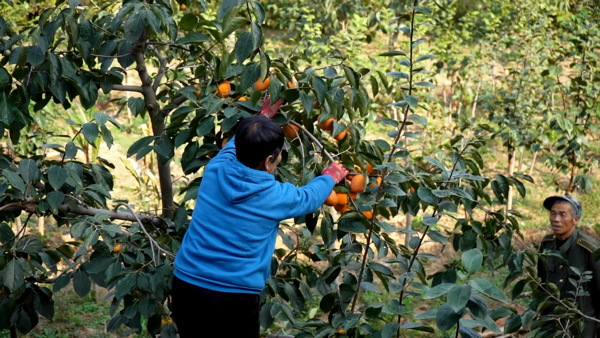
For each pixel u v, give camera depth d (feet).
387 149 9.89
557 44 25.26
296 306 10.07
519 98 24.27
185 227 10.96
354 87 9.32
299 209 7.73
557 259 14.55
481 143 10.27
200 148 9.18
